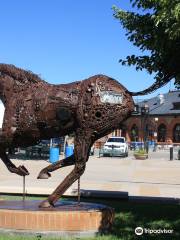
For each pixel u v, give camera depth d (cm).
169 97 7619
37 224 807
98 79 815
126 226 946
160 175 2342
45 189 1373
